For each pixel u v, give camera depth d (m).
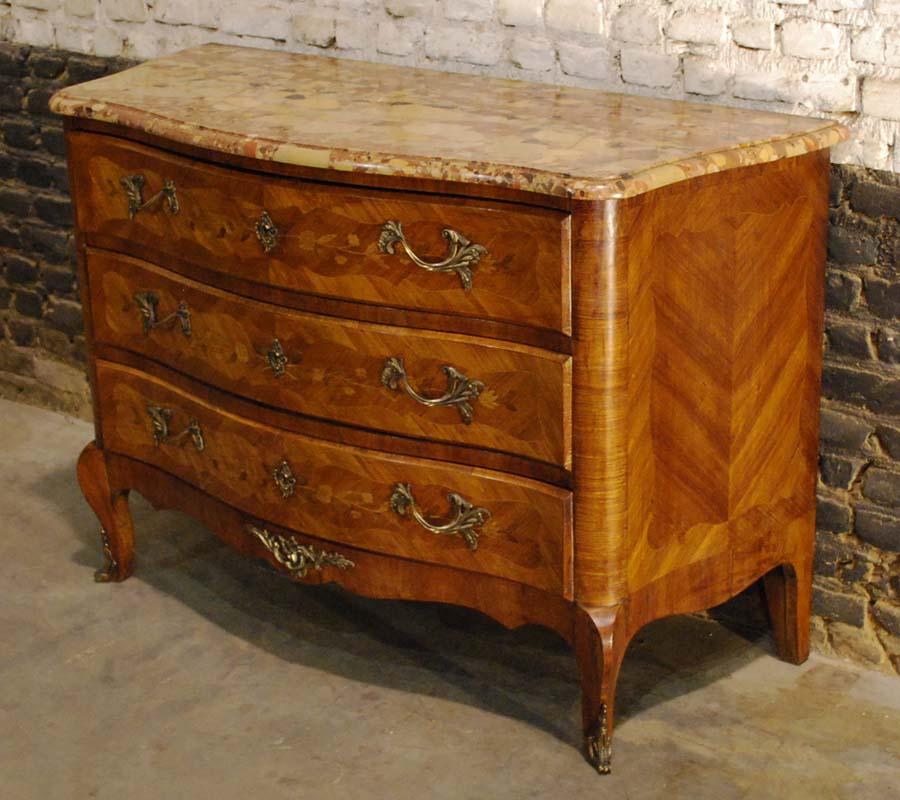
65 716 2.75
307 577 2.75
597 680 2.46
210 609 3.12
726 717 2.72
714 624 3.03
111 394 3.02
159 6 3.52
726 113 2.66
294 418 2.65
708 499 2.56
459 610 3.10
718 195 2.38
